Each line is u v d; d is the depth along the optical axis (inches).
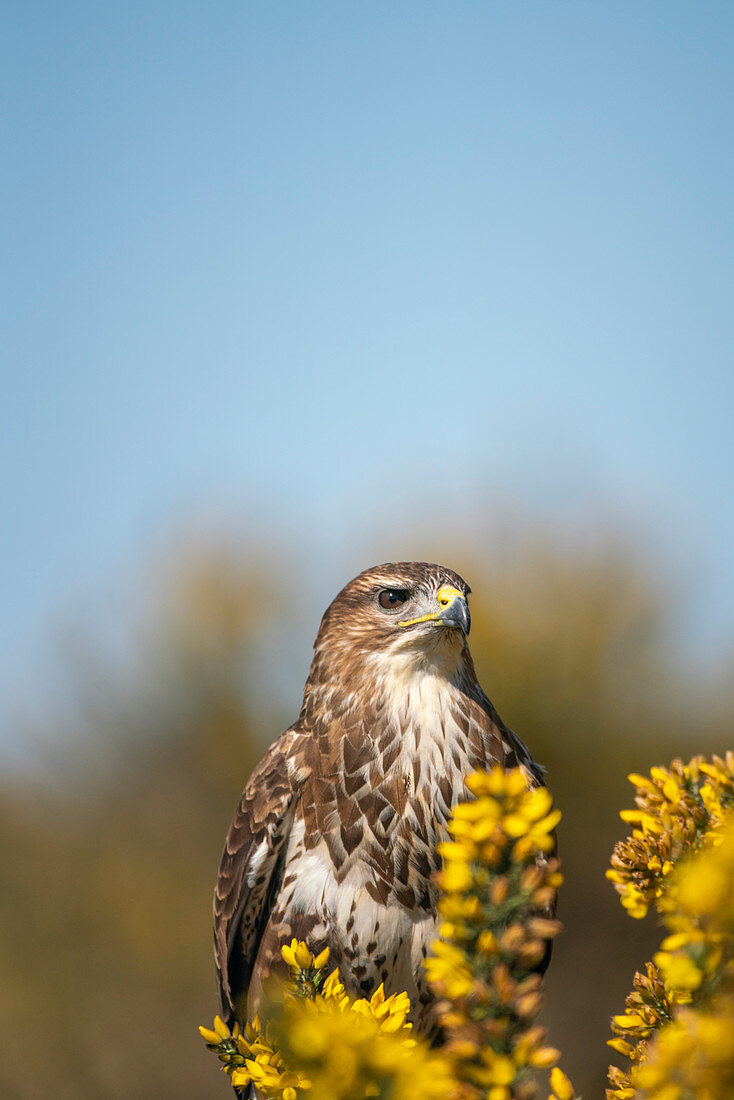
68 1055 855.7
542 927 149.0
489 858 150.2
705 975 133.1
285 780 370.6
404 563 393.7
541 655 737.6
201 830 874.1
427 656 363.6
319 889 356.5
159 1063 860.0
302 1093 196.7
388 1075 139.0
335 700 372.5
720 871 114.0
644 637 749.9
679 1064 117.0
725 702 761.6
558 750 730.2
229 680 855.7
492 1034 146.0
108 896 858.1
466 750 360.5
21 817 887.1
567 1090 146.6
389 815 353.1
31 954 861.8
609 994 725.3
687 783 198.8
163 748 869.2
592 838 727.1
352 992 355.6
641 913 194.4
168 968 853.8
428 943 351.3
